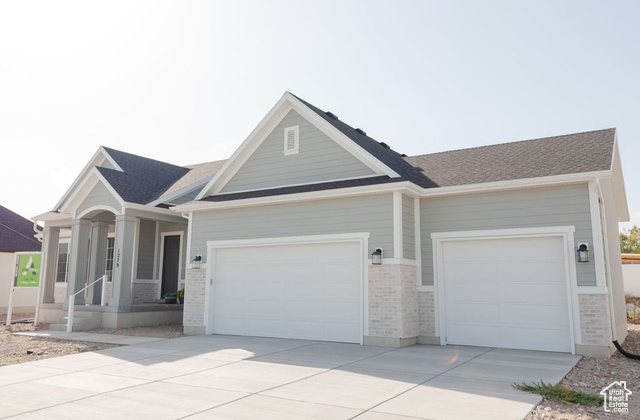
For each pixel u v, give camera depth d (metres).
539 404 6.44
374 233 12.04
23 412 6.19
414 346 11.72
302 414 5.96
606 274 11.62
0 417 5.97
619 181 14.83
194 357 10.13
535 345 11.13
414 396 6.80
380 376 8.16
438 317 12.17
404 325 11.60
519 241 11.60
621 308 14.34
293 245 13.37
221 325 14.31
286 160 14.62
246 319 13.90
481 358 9.94
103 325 15.97
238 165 15.44
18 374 8.58
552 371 8.59
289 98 14.46
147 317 16.67
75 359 10.07
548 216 11.20
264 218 13.84
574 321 10.63
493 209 11.86
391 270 11.69
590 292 10.55
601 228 11.77
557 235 11.06
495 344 11.59
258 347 11.48
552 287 11.12
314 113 14.05
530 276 11.39
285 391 7.14
